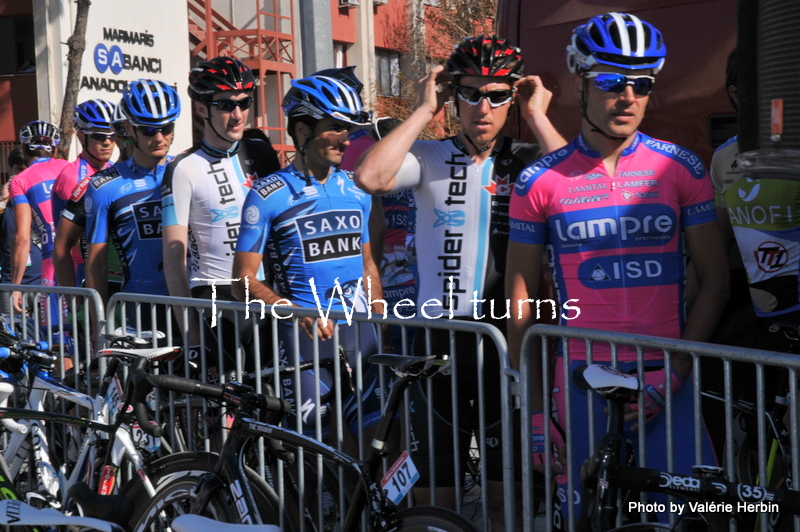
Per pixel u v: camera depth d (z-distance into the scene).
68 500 3.09
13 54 13.91
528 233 2.63
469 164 3.04
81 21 10.52
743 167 2.12
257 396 2.65
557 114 3.84
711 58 3.40
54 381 3.36
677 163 2.52
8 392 3.30
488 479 2.98
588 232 2.53
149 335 3.37
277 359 3.02
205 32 18.16
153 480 2.85
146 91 3.99
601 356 2.53
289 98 3.21
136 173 4.12
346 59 20.75
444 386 2.93
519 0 4.00
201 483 2.67
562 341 2.41
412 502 2.98
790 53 1.94
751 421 2.60
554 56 3.84
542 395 2.67
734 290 3.23
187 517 2.50
